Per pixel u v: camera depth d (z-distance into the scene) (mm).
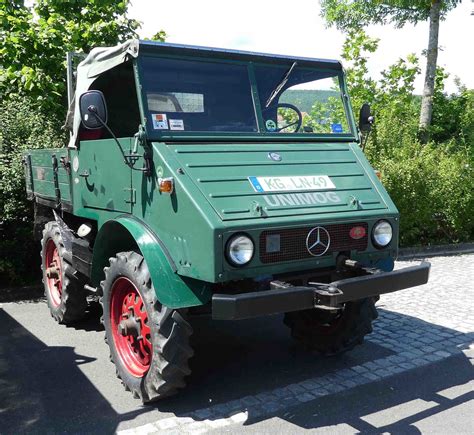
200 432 3625
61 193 5668
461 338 5449
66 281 5469
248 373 4629
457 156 10867
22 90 8586
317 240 3836
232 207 3609
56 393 4223
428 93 12500
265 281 3926
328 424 3744
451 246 10398
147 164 3939
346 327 4645
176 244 3717
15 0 9414
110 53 4387
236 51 4441
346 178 4320
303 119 4754
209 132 4191
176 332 3672
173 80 4156
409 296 7020
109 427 3699
